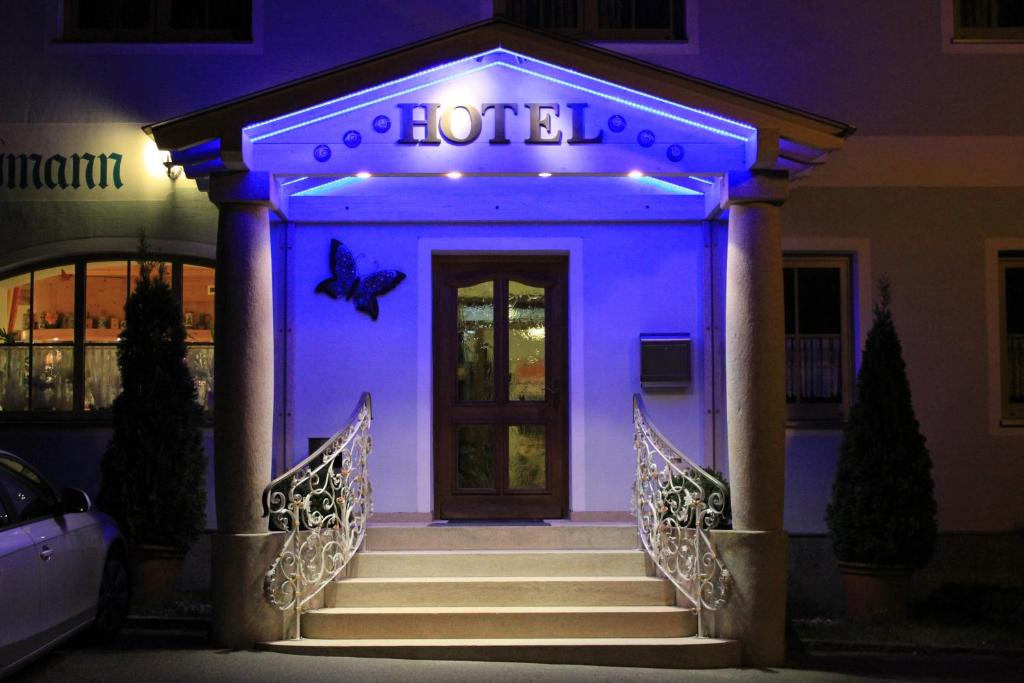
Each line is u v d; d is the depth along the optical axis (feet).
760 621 25.57
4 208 33.53
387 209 33.12
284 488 27.40
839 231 33.71
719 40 33.91
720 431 33.19
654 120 26.35
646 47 33.88
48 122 33.58
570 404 33.42
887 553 30.07
